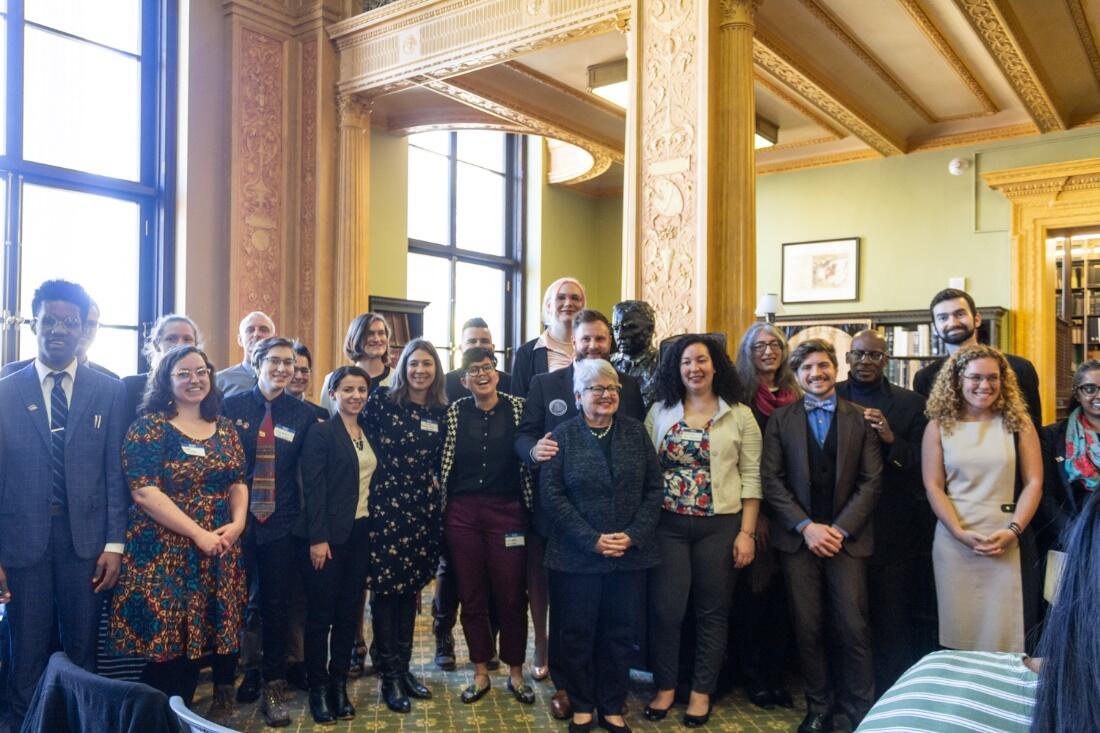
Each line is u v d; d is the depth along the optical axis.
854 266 9.19
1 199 5.57
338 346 6.72
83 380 2.81
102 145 6.16
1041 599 2.84
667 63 5.06
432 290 9.72
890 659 3.15
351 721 3.09
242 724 3.05
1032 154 8.26
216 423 2.97
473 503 3.31
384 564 3.23
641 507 2.96
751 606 3.32
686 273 4.93
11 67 5.59
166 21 6.44
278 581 3.13
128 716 1.46
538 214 10.86
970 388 2.85
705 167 4.84
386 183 8.77
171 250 6.45
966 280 8.55
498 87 7.43
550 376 3.34
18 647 2.64
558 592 2.99
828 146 9.30
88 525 2.71
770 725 3.10
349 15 6.90
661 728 3.07
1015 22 6.02
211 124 6.52
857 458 3.02
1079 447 2.91
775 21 6.20
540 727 3.04
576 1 5.55
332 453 3.15
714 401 3.22
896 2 5.91
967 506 2.84
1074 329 9.14
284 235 6.89
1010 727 0.62
